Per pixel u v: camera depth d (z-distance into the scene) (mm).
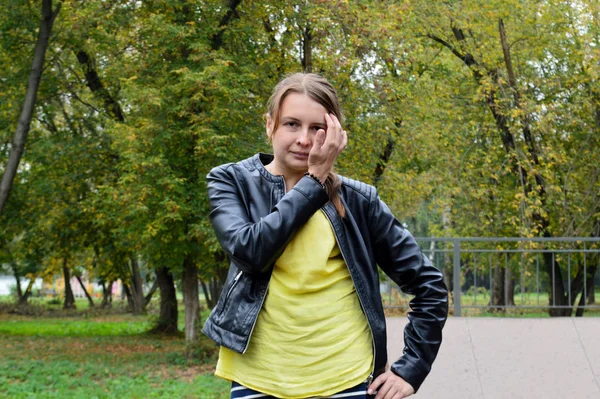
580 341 8117
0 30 16469
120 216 14555
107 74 17016
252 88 14766
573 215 16203
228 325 2064
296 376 2047
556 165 16844
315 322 2053
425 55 17297
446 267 16094
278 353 2055
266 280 2062
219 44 14836
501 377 7789
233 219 2064
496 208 16922
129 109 17188
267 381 2059
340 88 13719
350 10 12961
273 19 15500
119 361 15680
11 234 22328
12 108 18125
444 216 18797
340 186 2143
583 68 16344
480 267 15352
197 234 13531
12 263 34312
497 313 9719
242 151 13750
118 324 28531
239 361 2105
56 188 19562
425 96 16062
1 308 38344
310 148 2113
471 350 8094
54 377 12703
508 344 8148
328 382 2047
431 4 15516
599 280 17125
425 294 2195
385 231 2197
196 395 11125
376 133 14328
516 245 15805
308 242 2062
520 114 15281
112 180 18891
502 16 16047
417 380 2131
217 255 15211
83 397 10625
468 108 17391
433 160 17578
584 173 16906
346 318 2092
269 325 2066
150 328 24750
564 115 15805
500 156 17344
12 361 14742
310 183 2014
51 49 17641
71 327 26828
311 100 2111
